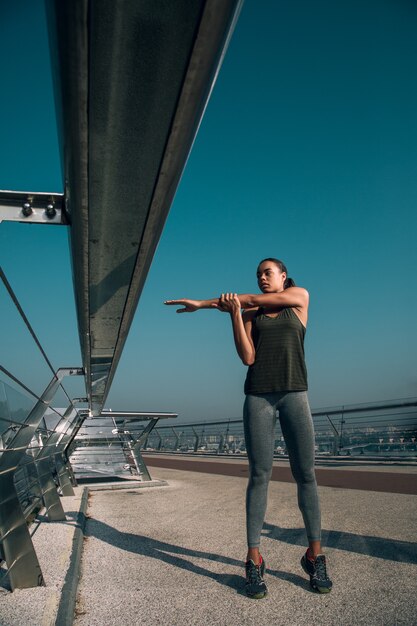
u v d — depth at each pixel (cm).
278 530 352
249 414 227
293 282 259
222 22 70
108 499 594
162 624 177
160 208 127
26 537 206
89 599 206
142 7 65
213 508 485
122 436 849
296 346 227
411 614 179
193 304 242
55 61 77
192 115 92
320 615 182
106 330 246
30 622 159
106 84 80
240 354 231
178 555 284
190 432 2169
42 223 159
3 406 224
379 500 484
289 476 787
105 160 103
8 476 206
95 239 143
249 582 207
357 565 248
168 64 77
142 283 188
